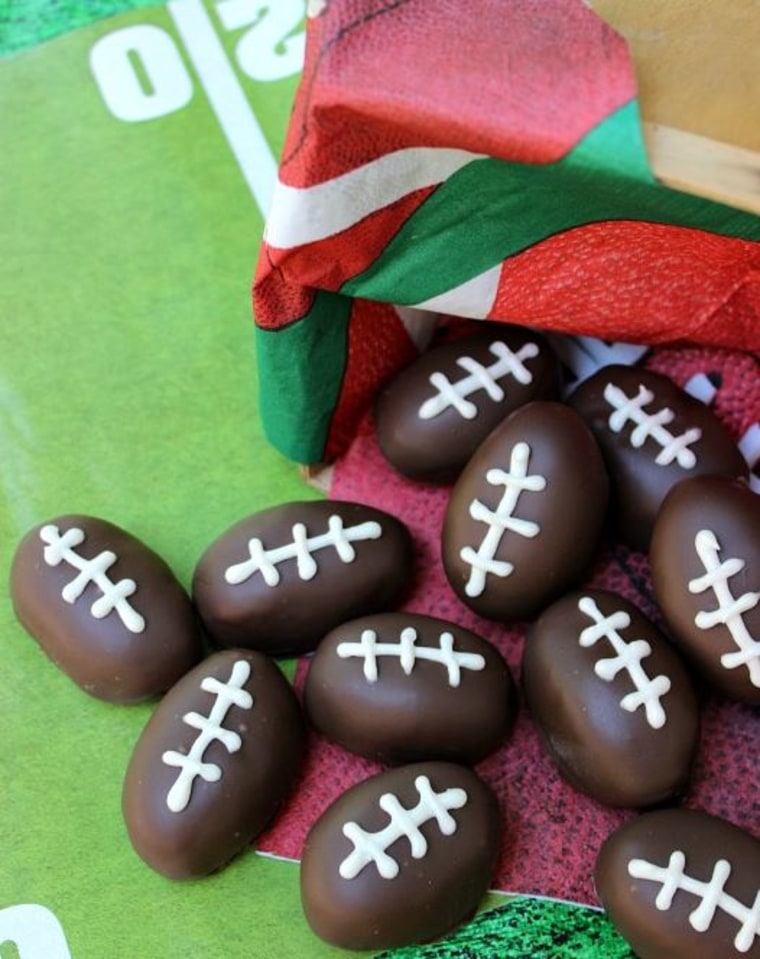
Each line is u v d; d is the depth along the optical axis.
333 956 0.29
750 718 0.31
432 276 0.30
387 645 0.30
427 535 0.34
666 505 0.30
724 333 0.32
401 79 0.25
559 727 0.29
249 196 0.39
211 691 0.30
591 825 0.30
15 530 0.34
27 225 0.39
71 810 0.31
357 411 0.34
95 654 0.31
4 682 0.33
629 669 0.29
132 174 0.39
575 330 0.32
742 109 0.26
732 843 0.28
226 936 0.30
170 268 0.38
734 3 0.27
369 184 0.28
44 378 0.36
